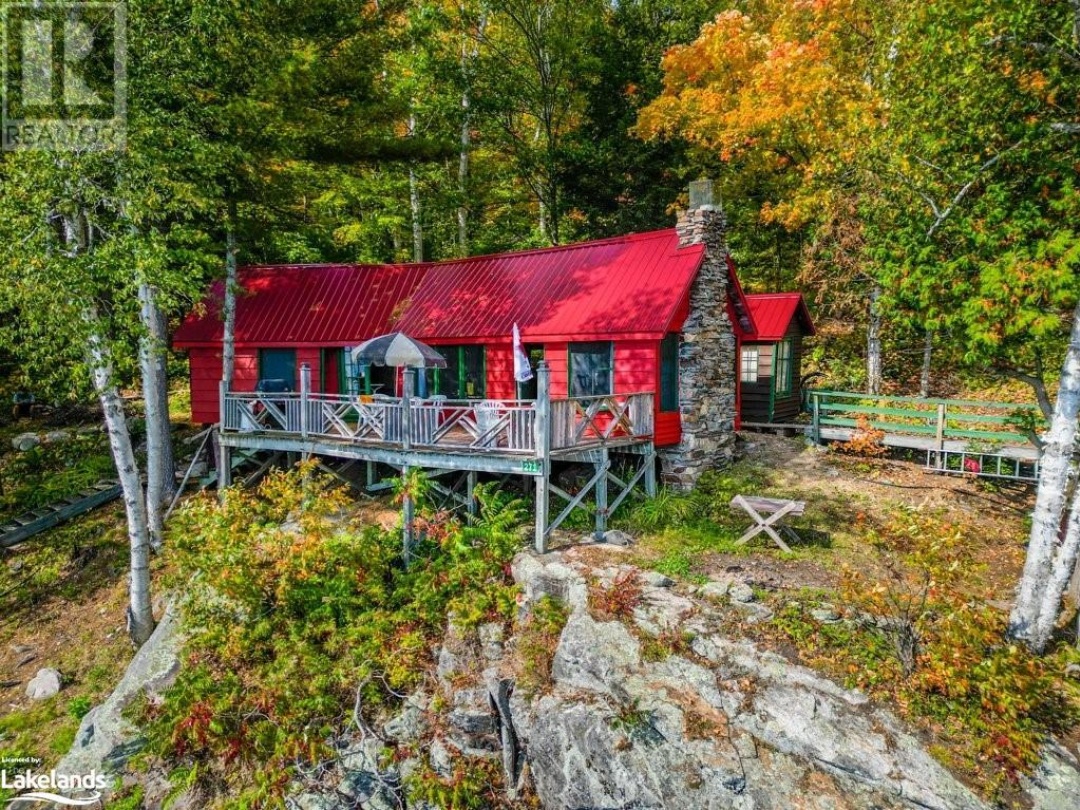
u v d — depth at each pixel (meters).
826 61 16.69
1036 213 7.78
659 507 12.02
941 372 19.80
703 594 8.85
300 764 8.54
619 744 7.27
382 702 9.07
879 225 10.07
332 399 16.33
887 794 6.32
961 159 8.67
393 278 17.70
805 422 16.94
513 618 9.36
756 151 20.16
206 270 14.84
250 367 16.66
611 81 24.08
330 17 14.65
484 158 24.56
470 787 8.02
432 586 10.19
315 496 11.47
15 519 14.45
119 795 8.98
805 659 7.55
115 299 11.09
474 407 11.18
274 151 14.60
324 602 10.18
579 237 26.80
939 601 7.25
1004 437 13.05
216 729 8.81
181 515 10.95
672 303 12.59
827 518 11.68
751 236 25.11
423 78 22.30
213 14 12.12
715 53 19.25
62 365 11.85
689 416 13.55
